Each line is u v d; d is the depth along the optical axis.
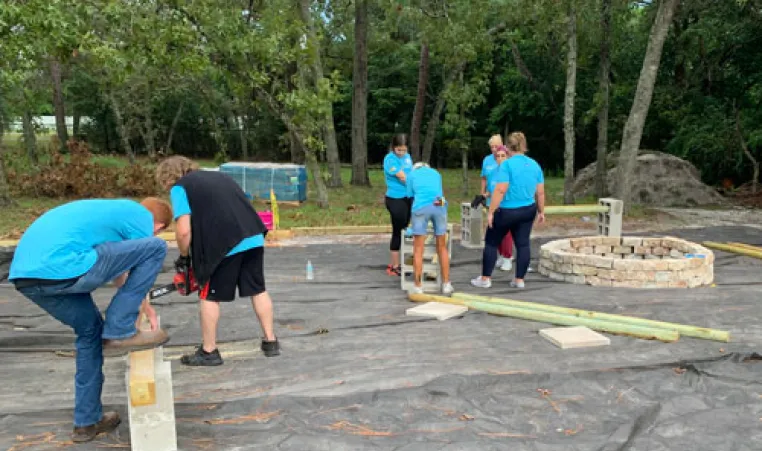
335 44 27.66
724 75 21.55
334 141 20.59
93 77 29.98
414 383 4.06
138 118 34.53
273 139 39.34
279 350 4.75
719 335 4.98
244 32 13.33
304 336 5.22
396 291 7.03
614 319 5.52
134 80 25.00
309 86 16.88
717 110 20.53
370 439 3.31
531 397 3.86
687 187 17.27
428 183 6.46
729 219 14.15
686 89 21.91
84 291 3.04
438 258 6.63
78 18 11.82
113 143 40.25
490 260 7.09
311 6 21.97
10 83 15.63
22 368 4.55
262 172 16.70
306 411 3.63
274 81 14.48
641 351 4.73
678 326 5.21
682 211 15.62
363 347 4.89
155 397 3.12
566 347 4.81
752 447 3.21
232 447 3.22
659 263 7.05
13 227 11.78
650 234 11.35
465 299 6.40
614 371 4.21
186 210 4.10
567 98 15.36
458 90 17.41
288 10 14.80
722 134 19.91
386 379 4.11
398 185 7.58
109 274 3.08
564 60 23.81
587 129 31.17
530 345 4.91
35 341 5.13
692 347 4.82
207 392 3.96
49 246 2.96
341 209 15.38
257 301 4.57
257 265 4.49
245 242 4.31
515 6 16.42
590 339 4.88
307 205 16.33
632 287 7.09
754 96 20.50
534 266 8.53
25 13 10.90
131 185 18.22
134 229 3.20
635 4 20.28
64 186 17.11
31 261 2.95
